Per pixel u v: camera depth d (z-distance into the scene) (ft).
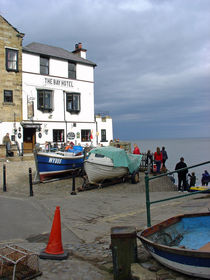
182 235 18.47
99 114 115.34
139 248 18.76
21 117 88.28
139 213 28.04
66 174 58.90
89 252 18.19
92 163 46.09
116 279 14.14
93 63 109.29
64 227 24.04
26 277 14.49
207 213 19.24
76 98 104.42
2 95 84.43
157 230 17.40
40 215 28.17
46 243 20.21
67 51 112.47
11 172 61.41
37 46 100.94
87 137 107.76
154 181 51.21
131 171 50.67
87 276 14.84
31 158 80.12
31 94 91.20
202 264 13.64
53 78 97.19
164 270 15.23
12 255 15.52
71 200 36.27
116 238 14.40
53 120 96.53
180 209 28.55
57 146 89.81
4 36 85.10
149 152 62.64
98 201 35.47
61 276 14.85
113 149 50.08
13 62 87.40
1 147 76.89
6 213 28.89
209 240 17.88
